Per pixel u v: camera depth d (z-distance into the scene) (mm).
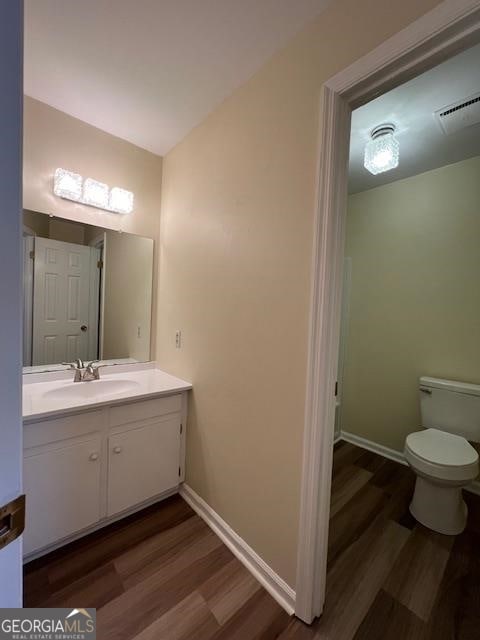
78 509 1410
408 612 1166
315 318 1063
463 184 2041
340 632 1088
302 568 1115
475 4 715
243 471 1404
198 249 1734
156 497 1774
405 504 1839
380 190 2473
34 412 1253
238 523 1433
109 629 1082
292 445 1170
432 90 1381
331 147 1015
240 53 1247
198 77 1390
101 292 1914
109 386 1805
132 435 1580
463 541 1538
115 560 1364
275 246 1242
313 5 1036
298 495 1146
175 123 1743
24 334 1651
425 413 2121
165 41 1204
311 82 1096
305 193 1119
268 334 1277
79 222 1798
